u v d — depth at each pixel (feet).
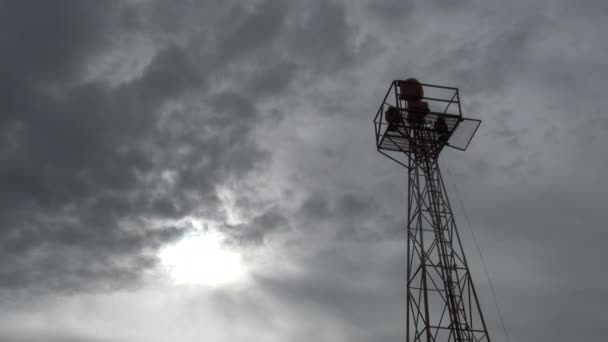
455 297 140.26
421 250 143.54
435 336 133.90
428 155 160.15
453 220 150.20
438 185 156.04
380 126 162.30
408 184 159.02
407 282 148.15
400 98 160.56
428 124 161.89
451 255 145.28
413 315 141.79
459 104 161.27
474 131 160.97
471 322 137.28
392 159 163.32
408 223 155.02
